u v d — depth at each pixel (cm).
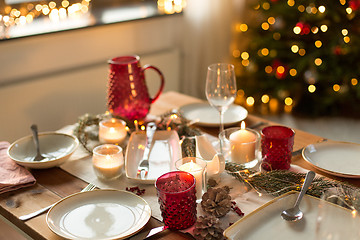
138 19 236
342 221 70
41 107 218
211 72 116
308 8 278
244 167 105
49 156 118
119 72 133
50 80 217
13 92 206
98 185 104
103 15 239
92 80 234
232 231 83
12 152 116
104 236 84
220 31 274
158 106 153
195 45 267
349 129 284
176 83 277
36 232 88
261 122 137
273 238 83
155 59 259
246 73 306
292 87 295
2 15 209
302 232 84
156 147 118
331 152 115
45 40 212
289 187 95
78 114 234
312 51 290
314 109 303
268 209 89
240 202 96
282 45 292
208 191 92
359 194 86
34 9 220
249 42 301
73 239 83
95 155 106
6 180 104
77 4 233
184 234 86
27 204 97
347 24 285
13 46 203
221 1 267
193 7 259
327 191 89
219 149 119
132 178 104
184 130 126
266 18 299
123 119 136
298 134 129
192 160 96
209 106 148
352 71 286
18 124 212
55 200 99
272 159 106
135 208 92
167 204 84
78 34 223
